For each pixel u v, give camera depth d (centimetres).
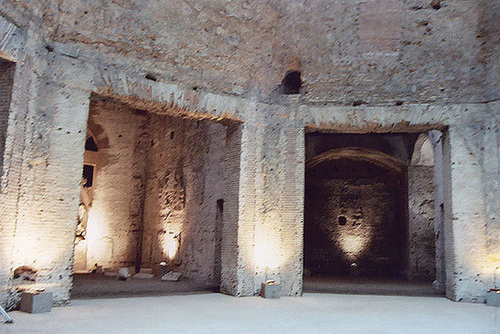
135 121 1920
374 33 1121
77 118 929
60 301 873
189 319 762
